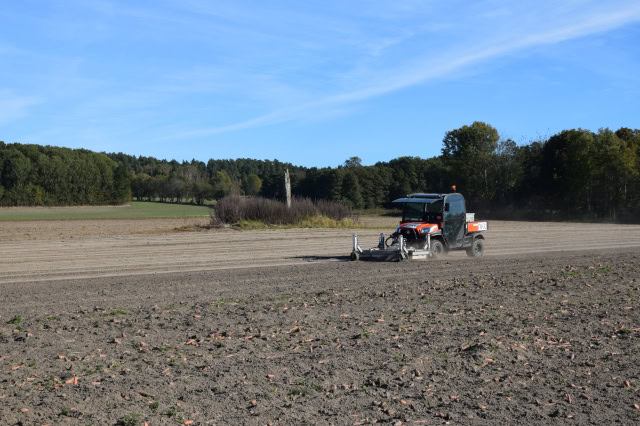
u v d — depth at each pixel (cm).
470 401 644
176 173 15850
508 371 747
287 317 1065
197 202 14025
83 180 12012
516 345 858
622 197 6412
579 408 625
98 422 574
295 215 4206
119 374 724
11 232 3653
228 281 1561
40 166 11519
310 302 1218
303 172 11756
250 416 593
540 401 645
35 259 2170
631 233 3953
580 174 6625
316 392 663
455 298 1266
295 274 1706
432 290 1381
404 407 624
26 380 694
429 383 699
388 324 1002
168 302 1237
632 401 646
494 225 5150
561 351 839
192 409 609
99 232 3672
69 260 2144
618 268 1825
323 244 2875
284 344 870
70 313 1112
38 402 624
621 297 1282
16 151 11244
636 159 6406
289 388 675
